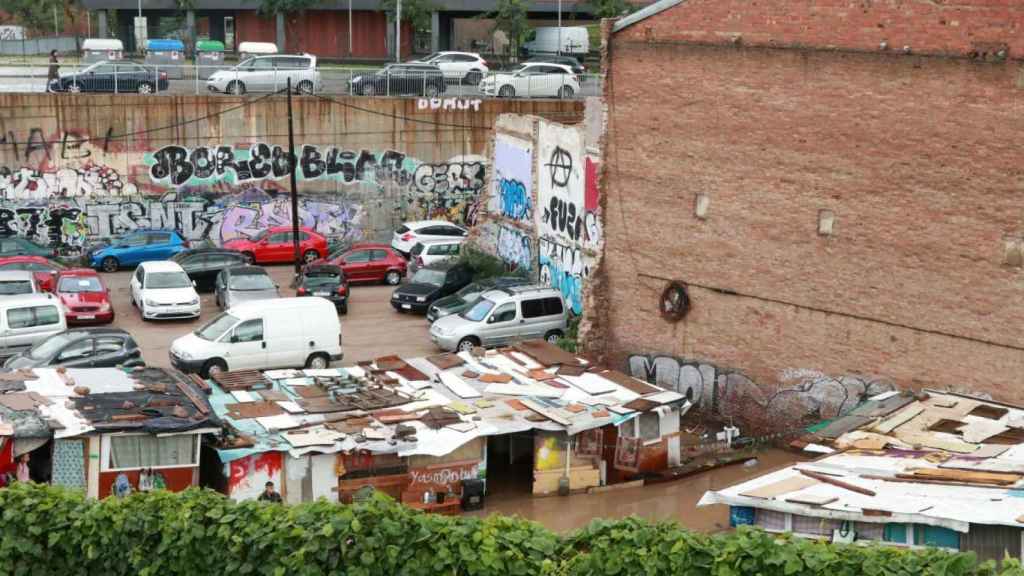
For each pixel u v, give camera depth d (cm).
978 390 2416
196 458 2205
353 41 7006
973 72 2336
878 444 2077
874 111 2491
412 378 2669
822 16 2544
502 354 2828
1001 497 1761
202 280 4047
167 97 4450
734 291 2800
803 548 1275
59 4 8006
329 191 4703
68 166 4412
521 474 2558
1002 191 2331
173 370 2614
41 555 1445
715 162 2792
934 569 1224
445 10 6881
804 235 2648
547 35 6844
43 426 2131
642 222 2973
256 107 4559
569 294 3519
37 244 4272
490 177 4156
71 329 3216
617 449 2495
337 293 3788
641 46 2897
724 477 2555
